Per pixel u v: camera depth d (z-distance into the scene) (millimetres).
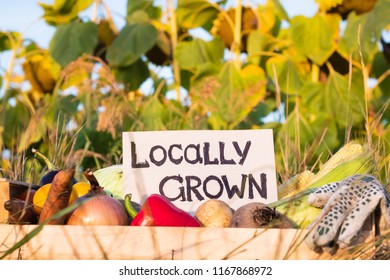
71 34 3033
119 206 1404
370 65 3119
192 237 1342
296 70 3012
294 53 3076
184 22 3156
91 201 1387
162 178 1551
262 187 1539
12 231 1356
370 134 1836
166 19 3189
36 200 1452
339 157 1638
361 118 2840
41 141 2816
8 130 3129
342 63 3078
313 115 3000
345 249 1338
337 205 1350
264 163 1550
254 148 1558
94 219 1374
